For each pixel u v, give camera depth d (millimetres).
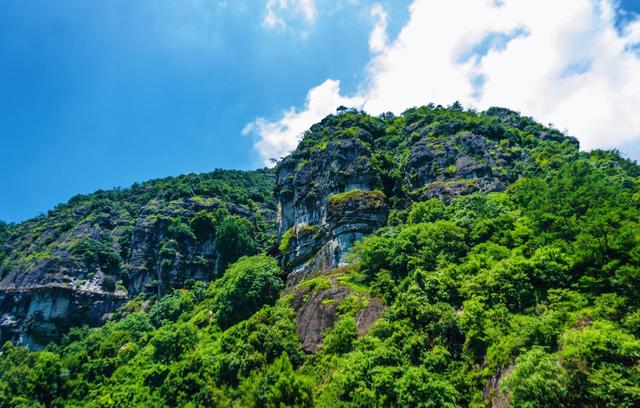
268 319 46969
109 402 50156
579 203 44188
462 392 28781
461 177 68438
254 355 41000
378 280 44156
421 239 46250
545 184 54438
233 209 120938
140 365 56031
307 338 42875
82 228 125812
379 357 31578
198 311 70625
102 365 61375
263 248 98250
